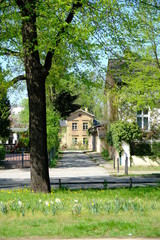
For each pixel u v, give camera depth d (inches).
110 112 1307.8
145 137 1147.3
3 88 568.1
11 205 380.8
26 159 1416.1
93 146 2426.2
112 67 611.5
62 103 1409.9
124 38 537.3
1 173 1035.3
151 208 381.7
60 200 410.6
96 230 287.9
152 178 845.8
